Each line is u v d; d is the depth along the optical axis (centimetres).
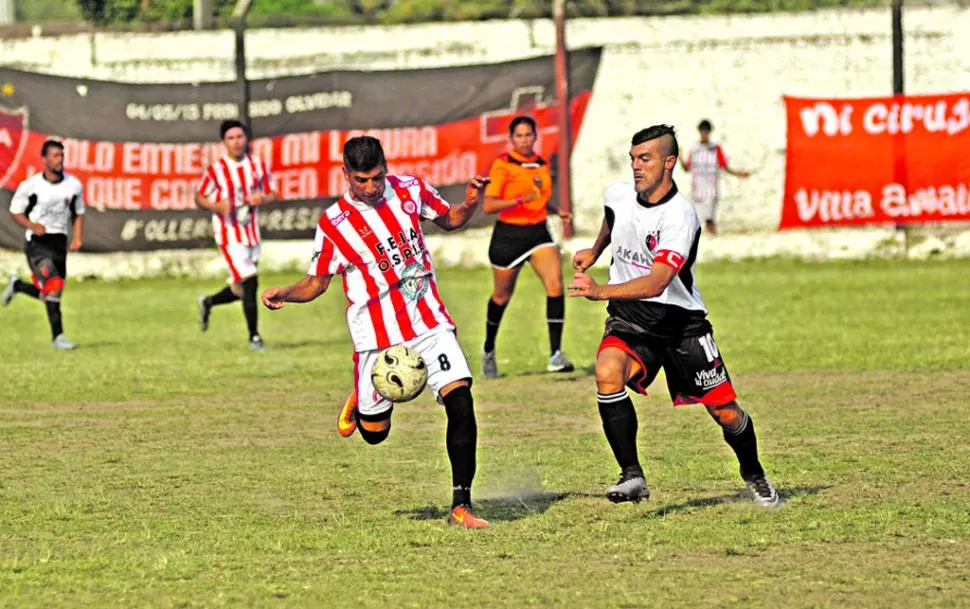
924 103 7669
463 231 8006
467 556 1964
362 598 1755
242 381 4034
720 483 2475
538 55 8138
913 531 2072
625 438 2120
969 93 7656
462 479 2150
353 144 2094
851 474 2520
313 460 2791
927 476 2491
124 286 7606
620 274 2195
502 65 7719
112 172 7806
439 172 7762
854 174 7706
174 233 7862
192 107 7800
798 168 7719
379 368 2112
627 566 1897
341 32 8250
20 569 1923
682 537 2055
